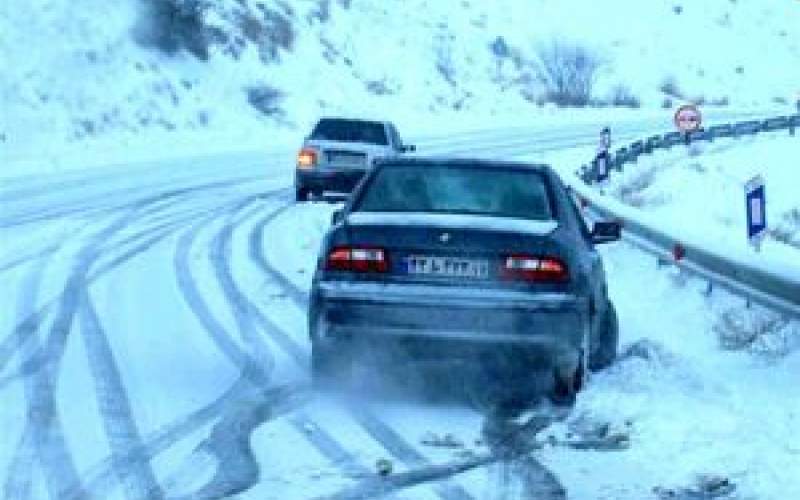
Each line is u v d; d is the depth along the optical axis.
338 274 9.77
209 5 52.25
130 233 20.28
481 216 10.14
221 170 35.06
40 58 38.66
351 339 9.73
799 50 115.38
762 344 13.09
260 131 47.22
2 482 7.41
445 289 9.57
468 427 9.17
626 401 9.61
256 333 12.53
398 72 66.06
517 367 10.94
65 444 8.26
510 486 7.63
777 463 8.03
